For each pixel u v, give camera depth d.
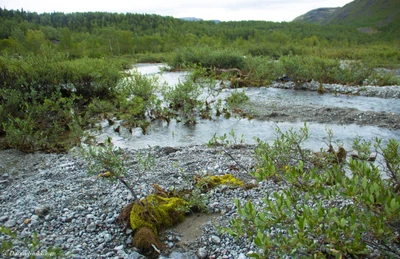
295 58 20.53
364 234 4.14
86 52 45.00
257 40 65.31
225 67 24.25
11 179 7.10
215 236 4.65
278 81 20.22
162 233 4.88
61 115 11.63
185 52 27.41
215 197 5.82
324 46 56.91
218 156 8.11
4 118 10.76
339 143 9.46
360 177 4.12
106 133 10.86
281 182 6.23
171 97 13.62
